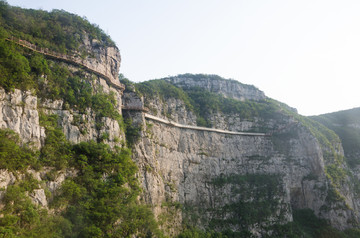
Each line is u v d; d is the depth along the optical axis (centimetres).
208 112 10825
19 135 4484
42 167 4656
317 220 9956
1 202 3775
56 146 5041
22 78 4806
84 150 5497
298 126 11650
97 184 5284
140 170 6956
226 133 10862
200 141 10031
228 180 9912
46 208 4353
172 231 7450
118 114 6731
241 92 14362
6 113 4397
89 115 6003
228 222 8950
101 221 4856
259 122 11838
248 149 11044
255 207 9525
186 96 10994
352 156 12644
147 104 8750
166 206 7706
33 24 6147
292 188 10769
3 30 5219
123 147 6588
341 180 10888
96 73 6594
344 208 9831
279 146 11462
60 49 6153
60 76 5828
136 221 5525
